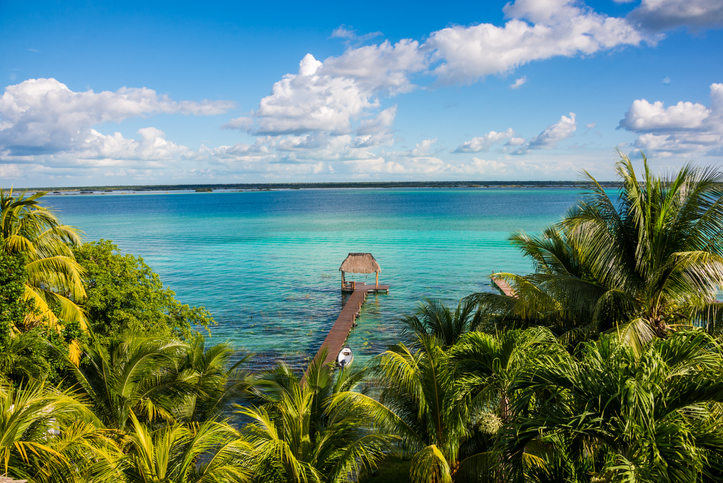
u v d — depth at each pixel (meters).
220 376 12.02
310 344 24.17
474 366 9.31
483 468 8.70
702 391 5.46
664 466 4.83
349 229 80.19
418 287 37.19
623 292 10.52
